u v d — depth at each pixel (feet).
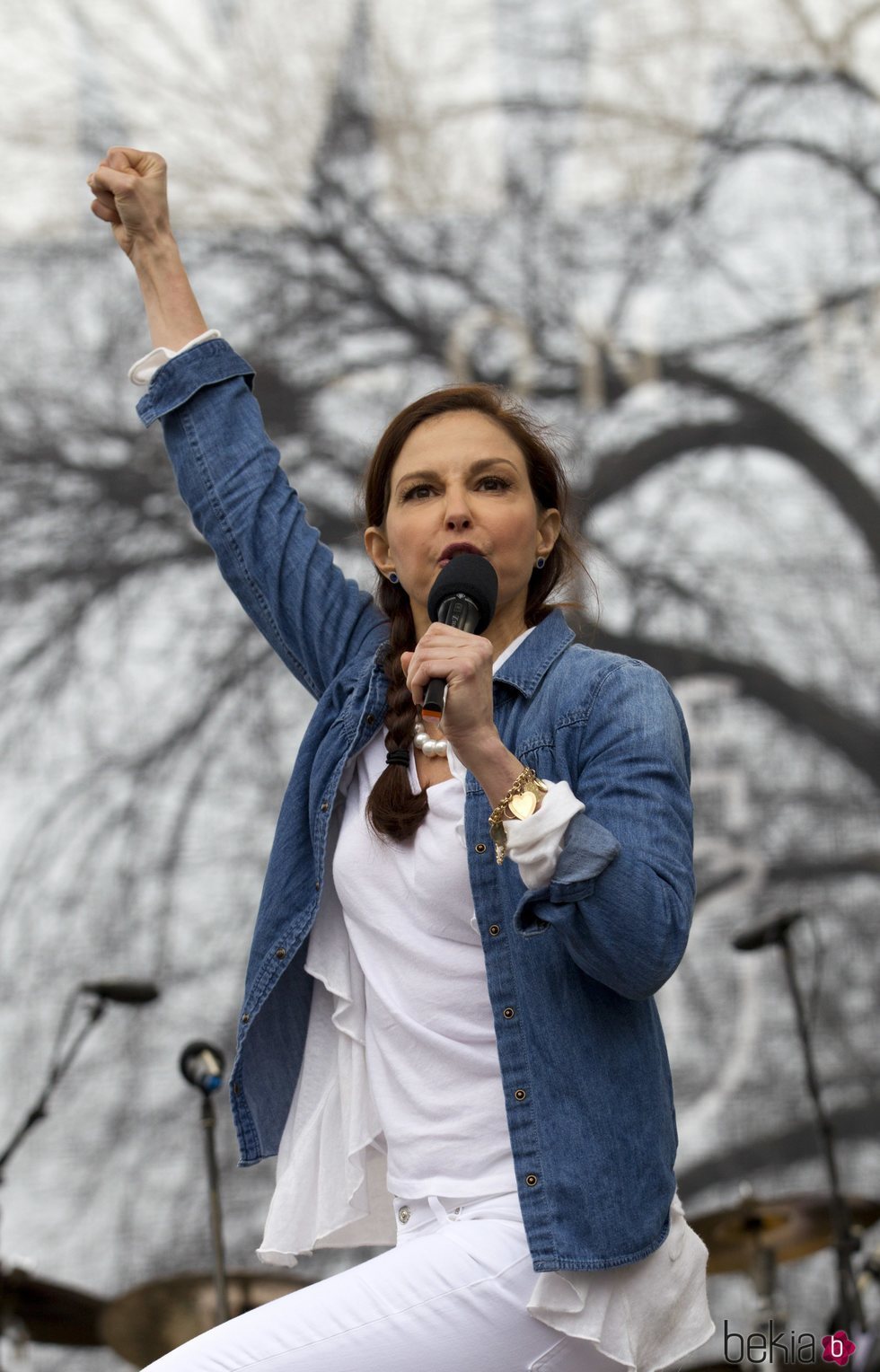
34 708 59.88
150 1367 15.33
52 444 62.23
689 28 63.87
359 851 16.71
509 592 17.22
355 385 62.44
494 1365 14.97
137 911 57.77
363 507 20.39
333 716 18.28
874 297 62.44
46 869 58.08
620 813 15.08
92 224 62.75
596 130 63.52
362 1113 17.03
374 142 63.77
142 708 60.13
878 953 57.21
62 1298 44.04
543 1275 14.78
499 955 15.52
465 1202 15.48
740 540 61.11
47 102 63.10
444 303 62.95
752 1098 55.77
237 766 59.62
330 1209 17.34
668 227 63.05
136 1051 56.13
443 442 17.62
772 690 59.82
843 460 61.52
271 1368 14.92
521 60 63.98
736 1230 44.57
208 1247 54.29
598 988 15.55
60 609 60.95
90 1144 55.11
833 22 63.98
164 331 20.39
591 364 62.23
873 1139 55.42
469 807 15.99
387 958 16.44
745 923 57.52
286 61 63.98
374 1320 14.97
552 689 16.52
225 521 19.70
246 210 63.52
